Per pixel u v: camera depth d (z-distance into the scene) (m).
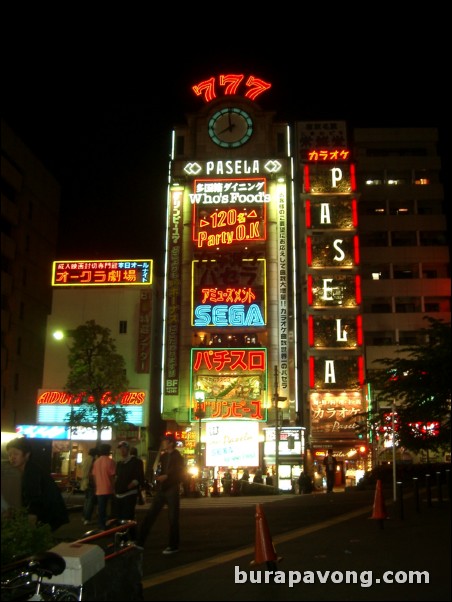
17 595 7.53
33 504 9.70
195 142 59.97
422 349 24.19
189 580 10.08
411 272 60.53
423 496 24.78
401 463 38.88
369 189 62.38
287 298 54.50
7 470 8.39
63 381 54.09
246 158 58.66
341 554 12.11
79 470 48.91
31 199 60.59
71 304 55.88
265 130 60.06
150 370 54.25
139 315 55.19
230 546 13.66
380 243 61.09
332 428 52.16
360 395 52.78
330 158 58.38
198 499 31.88
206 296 54.53
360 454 51.34
